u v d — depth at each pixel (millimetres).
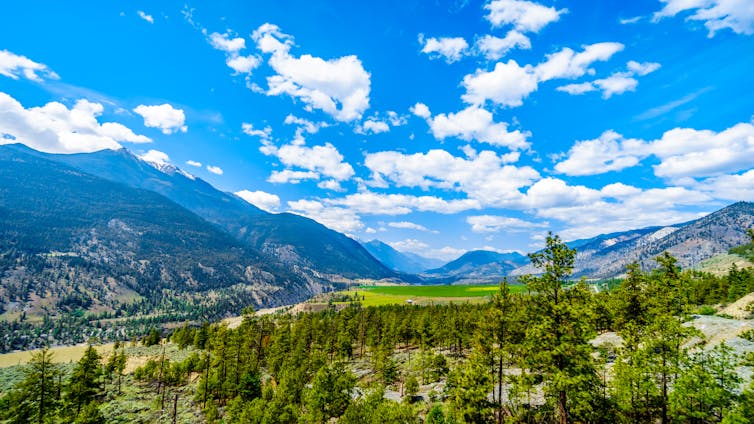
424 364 77500
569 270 28109
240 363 83812
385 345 95062
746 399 25500
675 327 28109
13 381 89125
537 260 29609
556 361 27625
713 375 27516
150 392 83312
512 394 34625
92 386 64938
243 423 51594
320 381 50500
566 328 26984
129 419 64000
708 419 28125
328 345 105125
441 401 54906
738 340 40406
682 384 27156
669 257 33156
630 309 38625
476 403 38281
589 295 28188
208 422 60688
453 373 54969
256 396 69250
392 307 182125
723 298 89438
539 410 35250
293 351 89312
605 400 29531
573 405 29234
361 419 42750
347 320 124250
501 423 38219
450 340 96312
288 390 58656
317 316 167250
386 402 47031
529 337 29312
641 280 38906
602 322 42281
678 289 31062
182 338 139875
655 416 29500
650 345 29266
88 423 53031
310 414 48844
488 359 40281
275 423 49406
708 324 48406
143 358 124562
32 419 52000
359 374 88562
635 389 29844
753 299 61688
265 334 118500
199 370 92375
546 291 29266
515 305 36594
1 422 48219
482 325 41094
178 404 73812
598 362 28391
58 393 54969
